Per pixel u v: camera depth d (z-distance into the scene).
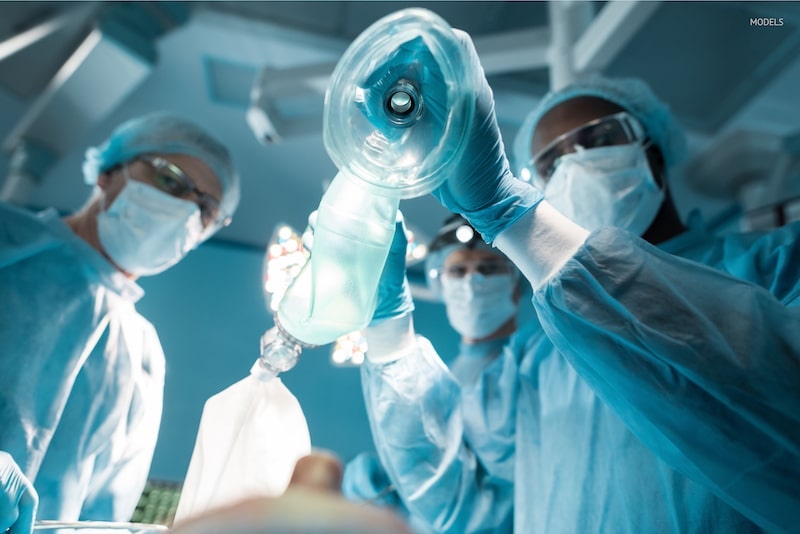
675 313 0.82
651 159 1.46
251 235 3.41
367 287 0.84
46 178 3.26
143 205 1.53
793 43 2.49
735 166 3.04
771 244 1.18
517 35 2.40
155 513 1.79
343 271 0.83
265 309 3.11
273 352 0.94
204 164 1.66
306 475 0.62
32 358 1.27
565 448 1.17
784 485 0.76
